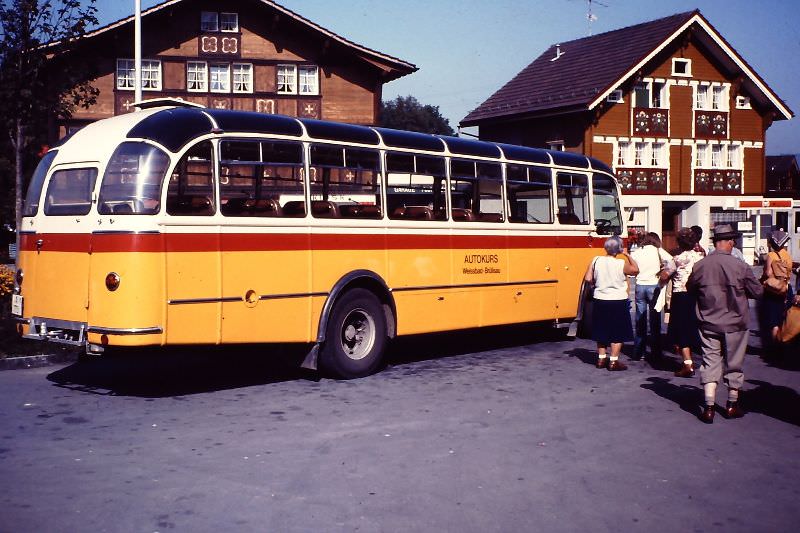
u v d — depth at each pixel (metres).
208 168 9.07
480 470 6.54
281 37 34.53
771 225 45.84
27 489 5.95
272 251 9.54
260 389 9.81
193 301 8.80
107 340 8.50
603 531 5.25
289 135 9.83
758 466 6.74
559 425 8.07
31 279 9.48
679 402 9.20
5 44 20.11
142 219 8.51
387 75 35.34
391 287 11.02
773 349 12.33
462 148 12.18
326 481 6.21
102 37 32.41
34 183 9.66
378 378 10.58
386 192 11.02
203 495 5.86
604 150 41.28
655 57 42.75
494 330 15.96
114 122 9.20
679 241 10.77
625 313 11.19
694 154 43.91
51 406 8.73
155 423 8.01
